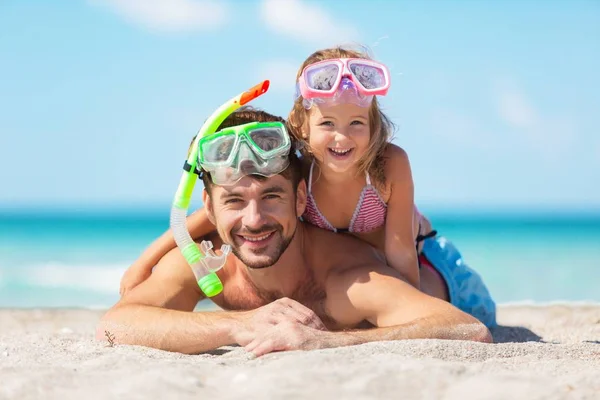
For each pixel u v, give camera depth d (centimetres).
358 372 287
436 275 559
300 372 287
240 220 400
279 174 403
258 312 381
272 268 429
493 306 584
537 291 1609
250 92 409
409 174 475
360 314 419
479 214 7044
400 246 472
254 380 283
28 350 394
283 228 407
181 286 435
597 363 331
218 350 407
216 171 396
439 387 273
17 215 6384
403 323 391
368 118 446
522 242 3369
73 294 1575
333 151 441
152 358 346
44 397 274
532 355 352
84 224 4634
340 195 463
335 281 430
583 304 852
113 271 1970
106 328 407
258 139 396
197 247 411
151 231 3897
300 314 376
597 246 3062
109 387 282
